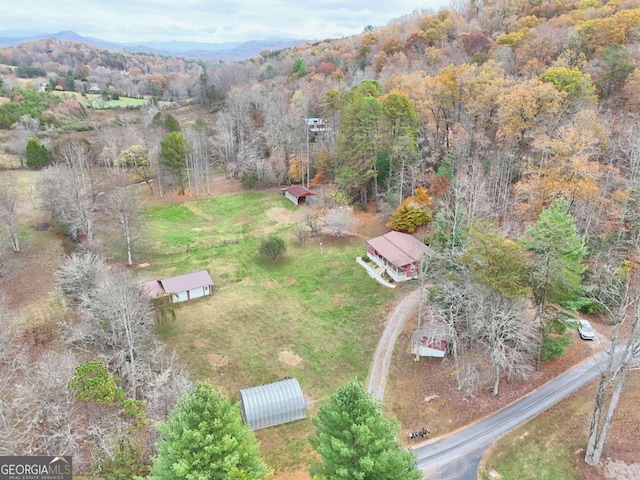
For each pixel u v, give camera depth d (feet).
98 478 70.54
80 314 132.87
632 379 110.63
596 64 199.11
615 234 142.92
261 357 132.16
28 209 218.18
